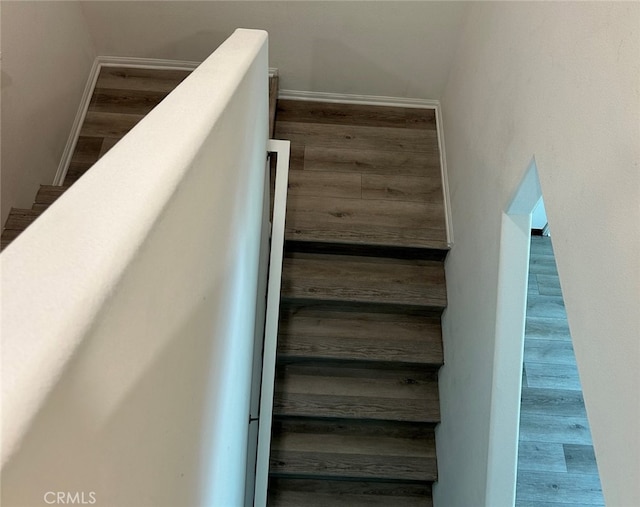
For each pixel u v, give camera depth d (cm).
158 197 66
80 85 297
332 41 299
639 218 96
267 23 294
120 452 59
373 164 305
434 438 268
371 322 275
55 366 43
